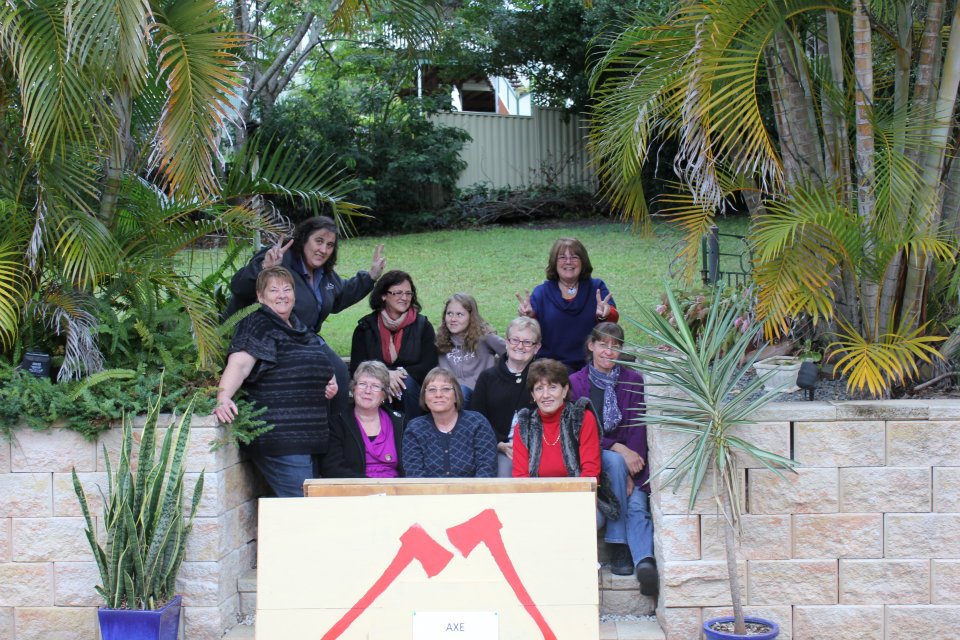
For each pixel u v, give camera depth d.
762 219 4.57
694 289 5.58
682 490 4.49
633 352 4.41
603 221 16.11
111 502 4.40
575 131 18.06
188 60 4.51
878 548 4.47
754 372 5.46
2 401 4.67
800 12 4.81
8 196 4.92
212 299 5.86
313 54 15.32
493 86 19.97
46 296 4.95
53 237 4.84
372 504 3.79
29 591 4.76
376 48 14.90
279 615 3.69
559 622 3.67
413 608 3.69
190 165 4.51
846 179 4.95
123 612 4.30
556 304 6.05
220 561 4.69
